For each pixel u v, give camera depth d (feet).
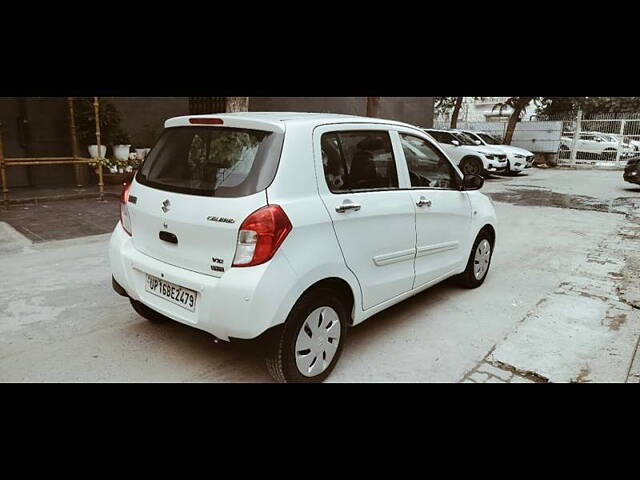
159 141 11.44
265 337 9.24
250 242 8.96
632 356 12.14
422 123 67.87
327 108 50.98
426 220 13.17
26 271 17.15
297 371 9.99
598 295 16.48
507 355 12.09
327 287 10.43
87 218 24.84
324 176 10.27
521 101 70.03
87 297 14.93
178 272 9.92
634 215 31.99
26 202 27.94
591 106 100.32
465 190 15.16
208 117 10.44
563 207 34.99
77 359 11.32
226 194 9.38
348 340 12.75
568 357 12.05
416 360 11.75
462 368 11.43
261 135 9.74
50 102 32.19
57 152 33.09
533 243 24.09
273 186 9.28
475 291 16.71
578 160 69.92
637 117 72.02
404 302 15.56
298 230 9.39
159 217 10.24
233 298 8.96
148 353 11.66
